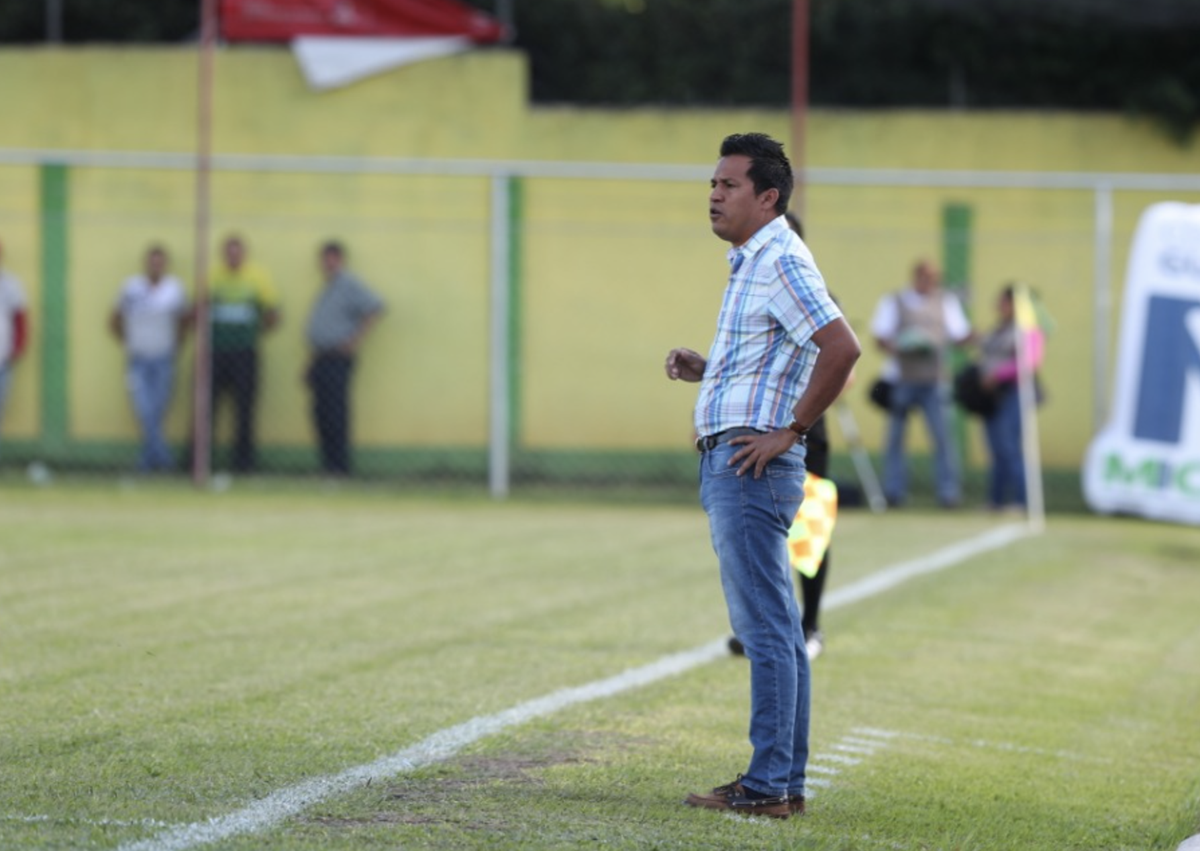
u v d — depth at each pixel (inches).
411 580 1485.0
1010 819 773.9
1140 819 790.5
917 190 2475.4
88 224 2459.4
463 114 2493.8
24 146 2488.9
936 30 2834.6
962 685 1104.8
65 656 1084.5
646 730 918.4
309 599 1360.7
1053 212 2469.2
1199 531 2094.0
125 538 1728.6
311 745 850.8
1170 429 1994.3
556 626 1261.1
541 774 807.7
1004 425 2198.6
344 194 2464.3
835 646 1234.6
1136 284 2007.9
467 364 2454.5
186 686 999.0
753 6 2918.3
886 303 2244.1
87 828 680.4
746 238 738.2
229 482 2338.8
